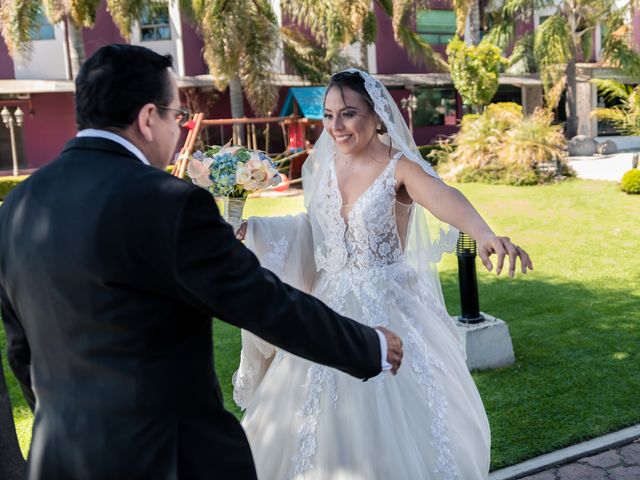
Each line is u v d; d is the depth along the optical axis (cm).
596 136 2662
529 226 1027
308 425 256
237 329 590
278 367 282
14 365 179
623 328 540
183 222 152
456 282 718
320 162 298
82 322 154
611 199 1225
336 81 280
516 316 584
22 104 1914
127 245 152
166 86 171
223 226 159
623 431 366
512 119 1593
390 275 278
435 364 270
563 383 431
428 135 2416
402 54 2364
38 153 1941
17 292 163
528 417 386
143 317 154
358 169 283
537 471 333
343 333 168
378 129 288
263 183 277
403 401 255
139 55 169
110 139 166
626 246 863
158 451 154
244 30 1586
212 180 280
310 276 303
